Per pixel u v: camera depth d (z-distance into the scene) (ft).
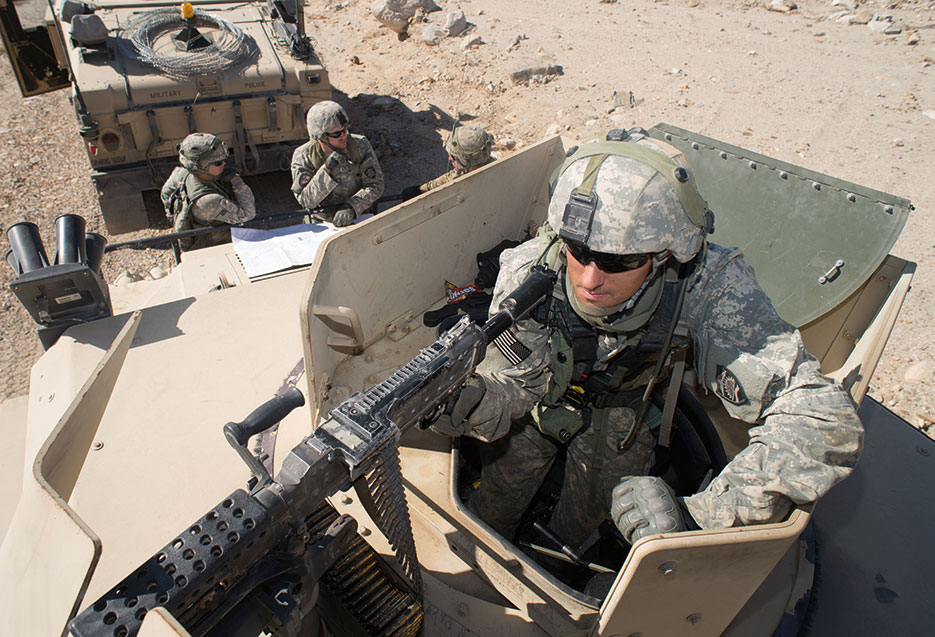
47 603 3.98
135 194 19.22
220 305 9.66
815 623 7.52
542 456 7.94
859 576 8.05
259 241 12.48
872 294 8.30
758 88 26.61
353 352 8.39
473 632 6.38
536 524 7.77
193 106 18.52
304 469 4.19
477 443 8.52
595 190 5.77
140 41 18.57
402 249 8.22
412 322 9.08
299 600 4.52
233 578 4.18
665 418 7.27
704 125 24.14
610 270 5.89
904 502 9.04
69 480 4.97
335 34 31.71
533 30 31.42
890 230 8.07
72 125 24.99
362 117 25.55
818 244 8.61
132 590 3.73
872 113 24.99
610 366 7.03
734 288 6.26
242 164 20.01
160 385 8.43
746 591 5.61
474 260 9.75
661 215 5.66
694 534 4.76
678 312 6.34
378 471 4.71
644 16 33.19
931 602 7.96
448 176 15.23
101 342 8.43
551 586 5.98
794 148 22.86
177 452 7.68
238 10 21.13
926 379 15.10
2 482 8.40
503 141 23.66
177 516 7.10
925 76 27.37
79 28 17.74
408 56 29.55
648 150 5.85
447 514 6.91
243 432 4.50
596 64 28.50
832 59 28.91
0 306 17.85
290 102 19.45
